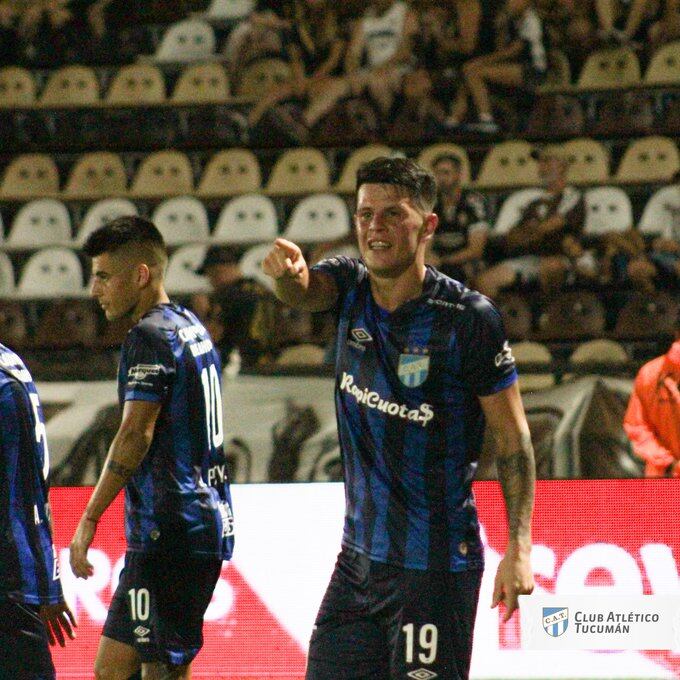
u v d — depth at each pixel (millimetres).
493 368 9539
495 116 33969
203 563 12125
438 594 9703
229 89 35812
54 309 30609
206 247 31609
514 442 9625
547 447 19953
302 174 34031
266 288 29641
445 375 9570
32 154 35188
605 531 15758
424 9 34750
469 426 9766
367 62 34750
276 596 16031
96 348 29562
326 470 20094
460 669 9836
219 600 16109
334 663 10008
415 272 9633
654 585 15609
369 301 9875
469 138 33531
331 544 16031
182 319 12234
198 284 31062
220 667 15977
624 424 19406
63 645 11859
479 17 34375
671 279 29375
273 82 35625
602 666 15523
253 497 16234
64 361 27875
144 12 37188
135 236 12258
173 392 11852
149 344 11727
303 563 16047
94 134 36000
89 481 20484
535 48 34125
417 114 34094
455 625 9758
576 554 15758
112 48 37094
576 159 32656
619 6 34344
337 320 10102
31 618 11039
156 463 11844
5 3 37406
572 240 30188
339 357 10000
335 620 10055
